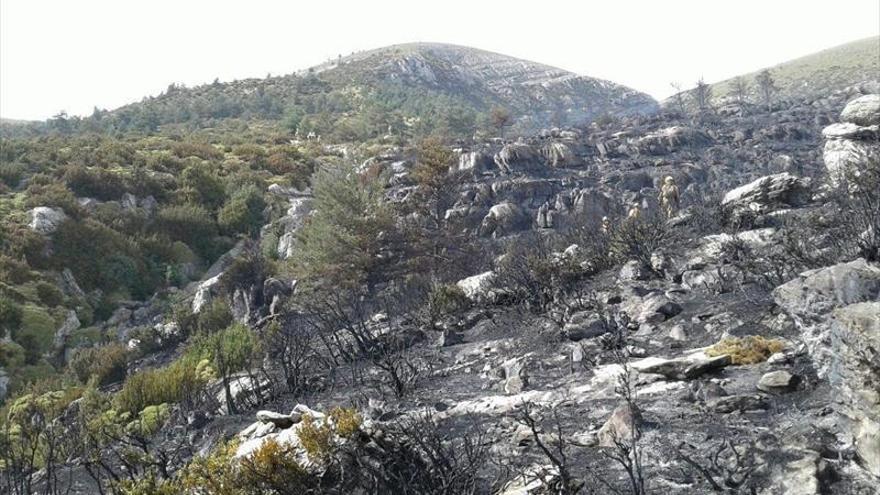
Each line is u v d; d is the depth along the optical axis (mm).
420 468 6312
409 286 22891
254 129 78812
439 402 9648
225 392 13055
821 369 6980
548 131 63156
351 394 11297
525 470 6262
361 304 20375
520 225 34500
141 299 31453
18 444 11734
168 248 34875
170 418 13344
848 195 13852
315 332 18422
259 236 38250
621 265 16031
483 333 14250
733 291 11852
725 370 8172
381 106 93250
